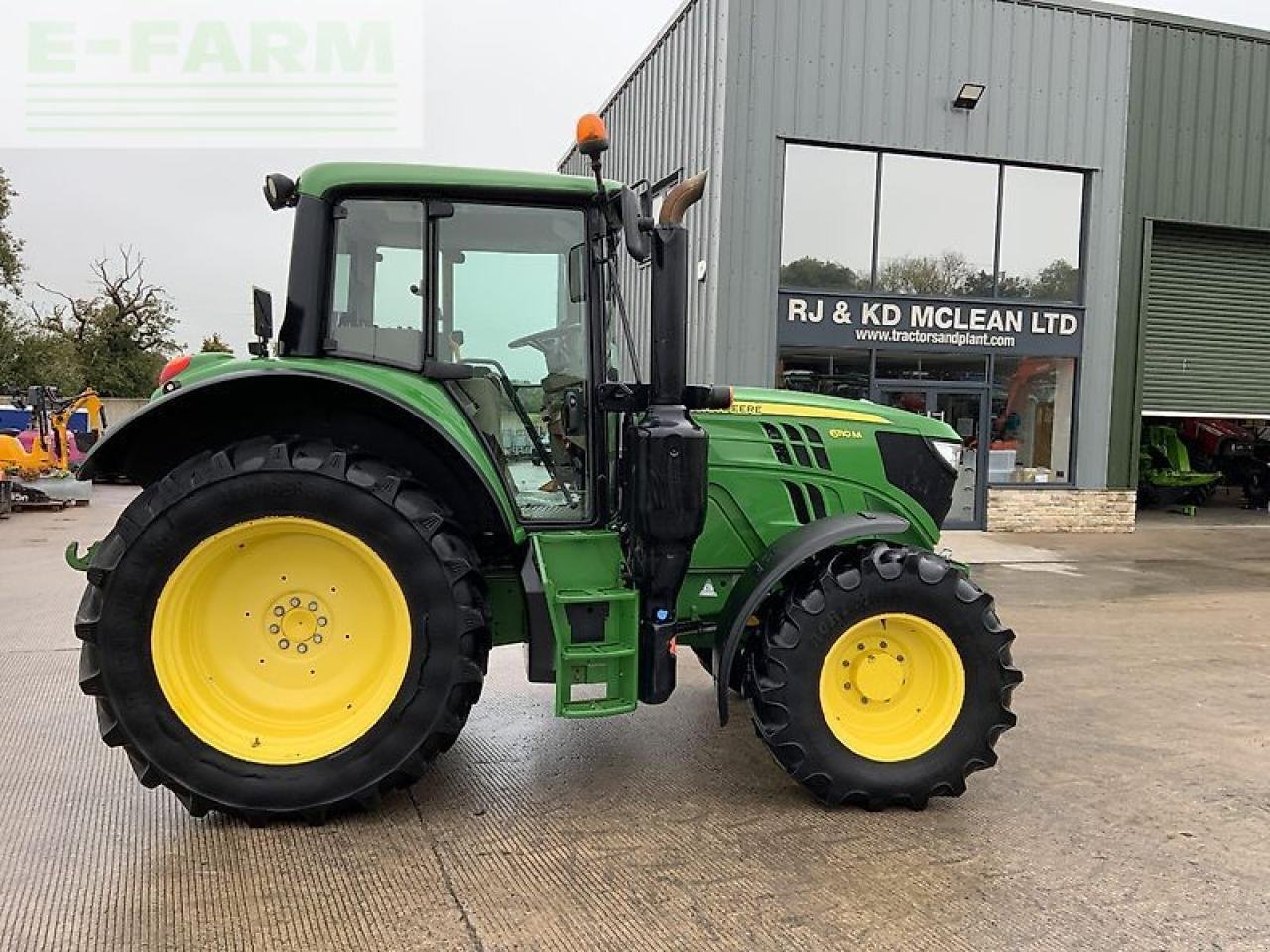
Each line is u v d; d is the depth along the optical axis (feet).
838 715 11.38
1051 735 14.33
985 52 36.76
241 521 10.07
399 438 11.25
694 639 12.98
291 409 11.05
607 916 8.71
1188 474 48.96
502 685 16.60
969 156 37.09
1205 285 41.88
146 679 9.98
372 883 9.26
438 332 11.43
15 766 12.30
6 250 83.05
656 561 10.92
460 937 8.31
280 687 10.68
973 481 38.99
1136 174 39.37
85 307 127.24
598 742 13.62
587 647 10.80
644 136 42.22
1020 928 8.68
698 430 10.81
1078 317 39.24
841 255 36.40
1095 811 11.44
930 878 9.63
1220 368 42.50
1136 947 8.41
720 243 34.55
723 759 12.99
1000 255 38.29
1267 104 40.88
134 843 10.03
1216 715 15.40
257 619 10.67
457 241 11.48
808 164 35.70
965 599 11.35
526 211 11.39
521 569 10.95
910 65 35.94
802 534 11.73
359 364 11.10
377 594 10.69
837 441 13.12
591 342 11.59
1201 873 9.87
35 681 16.39
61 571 28.17
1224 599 26.04
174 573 10.01
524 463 11.77
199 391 10.07
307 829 10.41
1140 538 38.88
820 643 11.07
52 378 86.38
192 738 10.11
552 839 10.34
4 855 9.73
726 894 9.18
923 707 11.57
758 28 34.17
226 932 8.32
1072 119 38.14
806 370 36.60
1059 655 19.44
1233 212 40.88
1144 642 20.80
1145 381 41.50
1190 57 39.47
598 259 11.49
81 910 8.65
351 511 10.18
